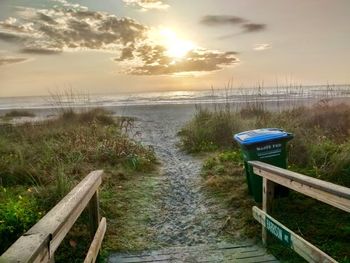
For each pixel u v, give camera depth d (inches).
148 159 355.6
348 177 245.6
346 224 191.3
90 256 131.3
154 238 196.5
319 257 119.0
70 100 666.2
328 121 447.2
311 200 219.1
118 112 1023.0
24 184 270.5
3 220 168.9
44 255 78.3
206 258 169.3
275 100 963.3
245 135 228.5
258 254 170.7
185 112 983.0
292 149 298.4
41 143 389.1
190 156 388.8
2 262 64.6
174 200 255.9
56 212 100.3
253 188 224.1
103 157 344.5
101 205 231.0
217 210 229.8
